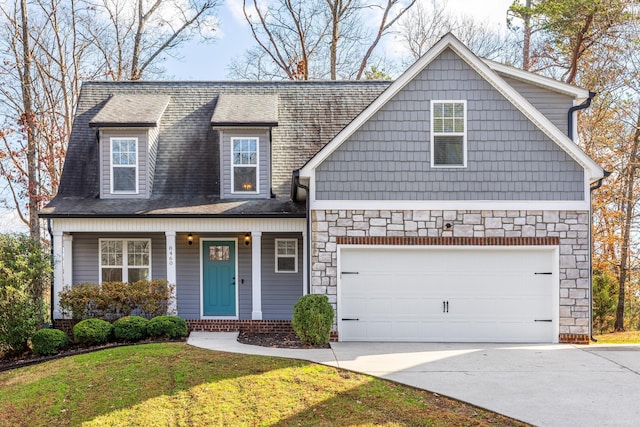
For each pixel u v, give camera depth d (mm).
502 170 10789
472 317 10953
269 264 13188
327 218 10828
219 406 6984
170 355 9305
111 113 13258
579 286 10703
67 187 13375
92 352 10312
